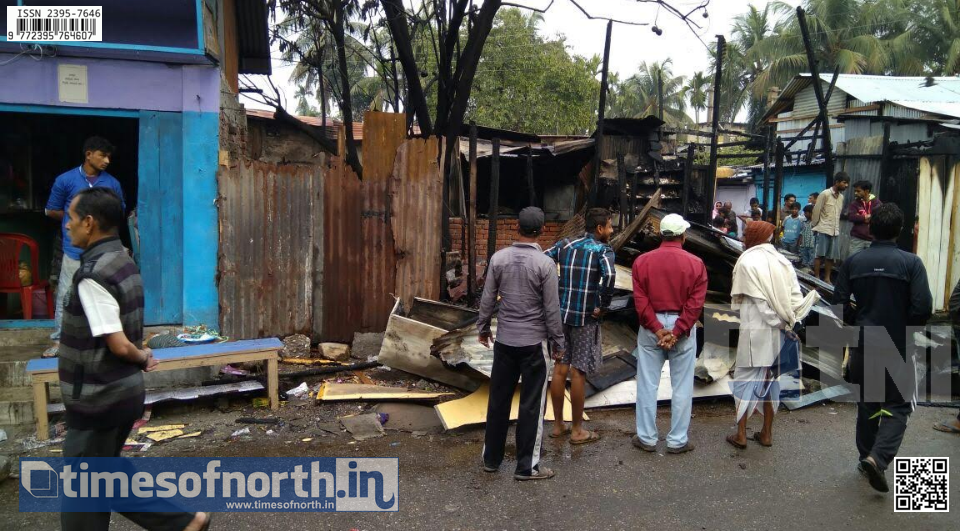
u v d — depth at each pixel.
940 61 27.17
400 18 9.54
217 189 6.59
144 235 6.48
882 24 28.05
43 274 8.12
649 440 4.89
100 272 2.81
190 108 6.46
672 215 4.86
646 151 13.60
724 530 3.70
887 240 4.32
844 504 4.03
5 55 6.04
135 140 9.09
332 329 7.12
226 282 6.68
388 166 7.18
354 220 7.10
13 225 7.81
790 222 11.81
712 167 10.10
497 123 21.14
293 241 6.93
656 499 4.09
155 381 5.79
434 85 18.89
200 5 6.19
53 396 5.44
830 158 10.88
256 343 5.74
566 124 22.20
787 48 28.19
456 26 9.70
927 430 5.36
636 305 4.80
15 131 7.81
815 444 5.07
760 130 21.72
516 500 4.05
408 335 6.32
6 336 6.25
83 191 2.91
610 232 5.12
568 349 5.03
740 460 4.75
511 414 5.44
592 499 4.09
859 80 16.88
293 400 5.88
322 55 14.67
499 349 4.37
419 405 5.84
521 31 22.05
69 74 6.19
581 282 4.90
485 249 11.86
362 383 6.34
